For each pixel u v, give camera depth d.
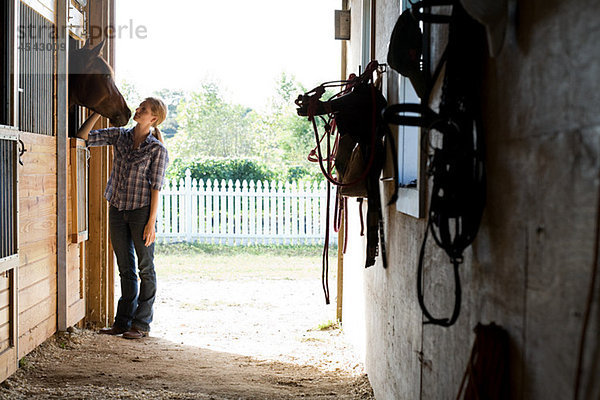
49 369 3.79
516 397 1.39
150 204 4.82
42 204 4.02
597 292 1.03
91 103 4.59
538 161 1.29
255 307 6.86
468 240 1.68
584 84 1.10
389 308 3.09
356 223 4.68
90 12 5.07
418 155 2.34
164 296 7.39
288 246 11.66
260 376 3.98
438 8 2.21
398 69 2.46
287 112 16.59
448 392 1.94
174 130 28.38
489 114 1.62
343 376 4.05
